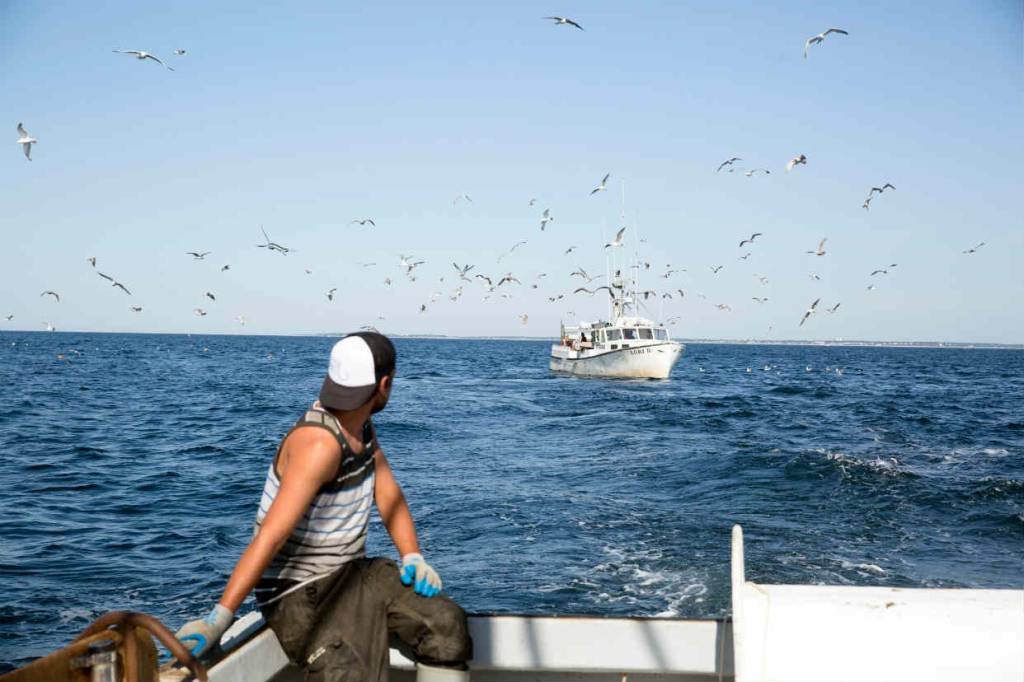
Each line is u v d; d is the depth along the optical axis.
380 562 2.77
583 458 18.95
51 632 7.66
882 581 9.20
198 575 9.46
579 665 2.88
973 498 13.82
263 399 37.03
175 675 2.40
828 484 15.12
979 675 2.23
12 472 16.78
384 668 2.63
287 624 2.62
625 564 9.73
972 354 197.25
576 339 61.44
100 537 11.29
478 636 2.91
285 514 2.51
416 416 29.84
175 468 17.59
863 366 94.94
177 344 177.50
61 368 61.09
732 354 162.50
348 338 2.68
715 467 17.09
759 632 2.31
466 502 13.57
